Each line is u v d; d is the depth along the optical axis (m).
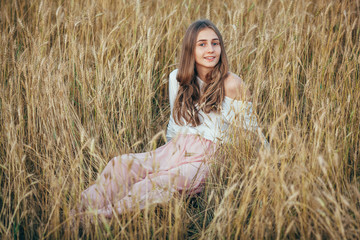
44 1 3.20
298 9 3.14
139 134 2.45
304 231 1.46
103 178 1.77
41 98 2.21
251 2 3.34
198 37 1.96
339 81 2.25
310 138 1.80
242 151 1.89
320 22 2.94
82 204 1.57
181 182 1.82
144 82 2.54
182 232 1.63
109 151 2.15
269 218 1.51
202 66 2.05
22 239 1.70
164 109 2.72
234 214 1.66
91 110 2.41
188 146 1.99
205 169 1.89
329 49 2.45
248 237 1.51
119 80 2.49
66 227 1.61
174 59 2.90
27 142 2.21
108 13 3.20
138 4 2.94
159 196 1.62
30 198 1.77
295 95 2.22
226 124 2.05
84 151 2.22
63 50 2.93
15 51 2.83
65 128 2.21
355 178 1.70
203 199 1.84
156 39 2.66
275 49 2.70
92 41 2.99
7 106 2.17
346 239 1.38
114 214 1.46
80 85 2.49
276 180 1.47
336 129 1.92
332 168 1.57
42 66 2.37
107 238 1.63
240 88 2.01
